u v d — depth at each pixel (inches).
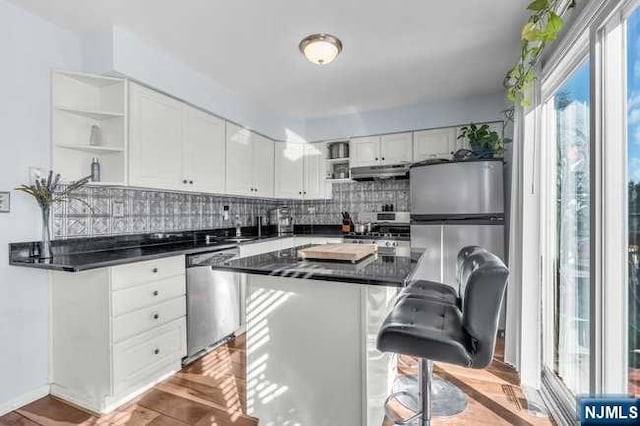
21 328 76.4
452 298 68.9
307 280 61.6
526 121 85.6
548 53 77.9
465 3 74.3
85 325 77.0
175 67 101.2
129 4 74.4
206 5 74.7
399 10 76.6
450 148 137.9
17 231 75.6
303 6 75.1
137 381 80.4
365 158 154.8
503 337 115.6
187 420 70.1
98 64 85.4
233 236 151.4
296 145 166.4
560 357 82.3
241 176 135.5
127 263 78.2
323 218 179.0
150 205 111.1
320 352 60.6
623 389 52.5
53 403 77.5
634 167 51.2
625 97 52.6
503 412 71.9
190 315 97.0
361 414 57.1
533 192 83.2
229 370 92.8
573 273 75.2
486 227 115.0
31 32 77.9
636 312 51.3
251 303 66.8
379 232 160.2
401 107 146.4
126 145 88.9
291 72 110.2
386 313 69.9
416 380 85.4
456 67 106.5
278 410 64.2
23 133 76.7
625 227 52.9
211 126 119.3
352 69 108.1
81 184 81.4
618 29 53.1
